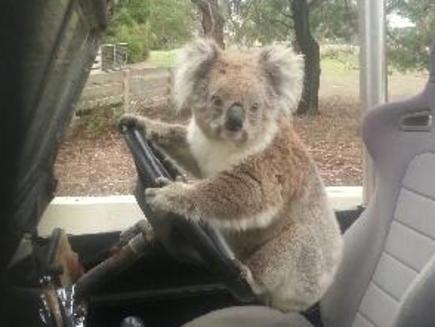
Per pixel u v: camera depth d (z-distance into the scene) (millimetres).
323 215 890
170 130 875
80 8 589
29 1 427
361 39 1126
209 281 954
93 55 708
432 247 808
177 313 944
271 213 795
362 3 1123
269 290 840
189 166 904
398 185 900
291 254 842
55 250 664
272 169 804
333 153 1684
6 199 437
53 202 1038
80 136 1312
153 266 923
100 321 907
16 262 529
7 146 420
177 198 716
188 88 815
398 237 873
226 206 767
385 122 923
